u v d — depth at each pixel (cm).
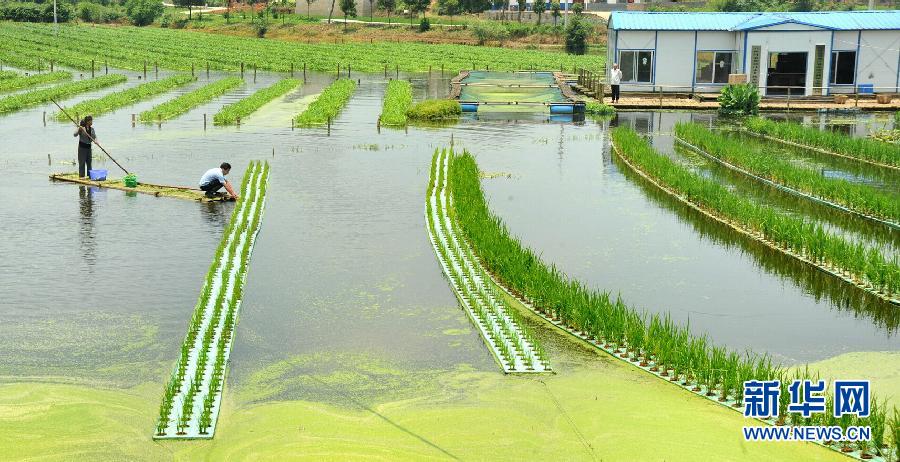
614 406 1367
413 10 12356
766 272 2073
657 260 2153
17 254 2119
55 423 1303
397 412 1345
